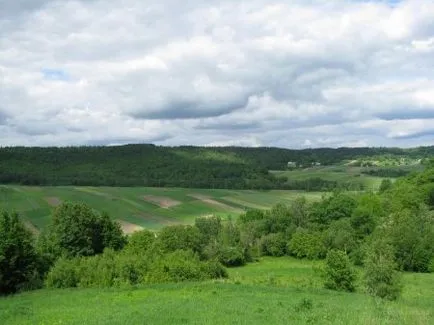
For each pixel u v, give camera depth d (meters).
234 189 170.38
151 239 95.62
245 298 44.09
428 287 65.94
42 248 74.81
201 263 71.31
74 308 41.09
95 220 87.50
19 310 40.56
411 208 116.56
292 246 114.75
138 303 42.31
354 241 108.38
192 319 31.11
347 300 43.62
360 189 167.75
